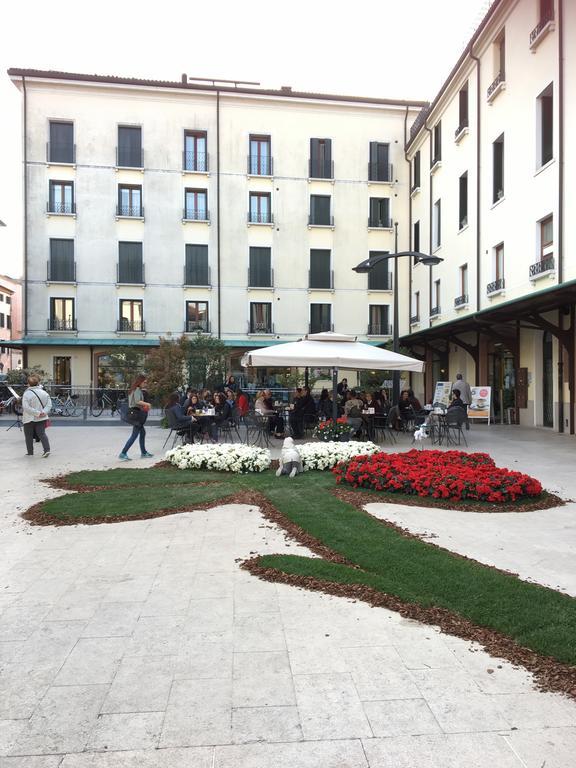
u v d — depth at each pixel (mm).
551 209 15406
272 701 2697
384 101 30953
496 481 6879
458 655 3129
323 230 30984
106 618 3621
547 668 2969
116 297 29484
